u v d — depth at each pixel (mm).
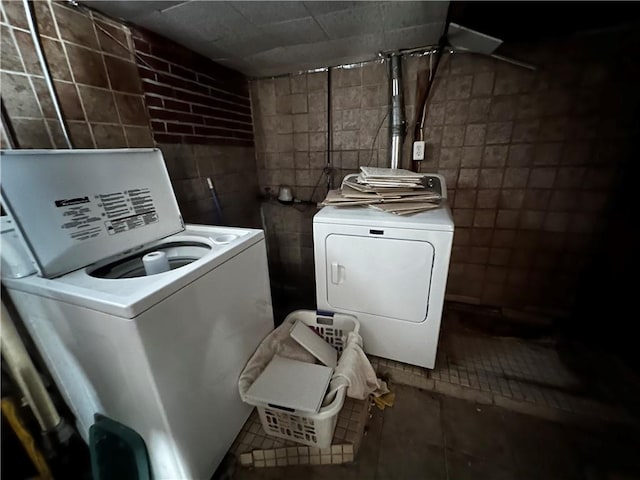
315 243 1454
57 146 1150
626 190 1549
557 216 1780
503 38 1494
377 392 1390
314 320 1548
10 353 905
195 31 1465
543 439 1191
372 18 1359
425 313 1381
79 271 956
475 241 2020
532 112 1664
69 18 1142
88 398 966
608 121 1535
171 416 844
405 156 2021
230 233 1307
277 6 1235
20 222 850
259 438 1185
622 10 1216
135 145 1446
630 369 1494
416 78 1836
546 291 1945
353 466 1125
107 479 944
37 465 946
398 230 1287
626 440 1176
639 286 1458
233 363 1140
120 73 1345
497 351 1671
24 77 1034
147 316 745
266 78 2234
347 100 2068
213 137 1967
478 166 1865
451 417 1303
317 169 2332
